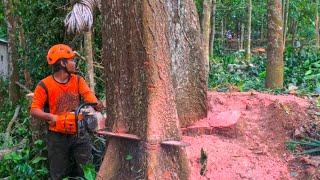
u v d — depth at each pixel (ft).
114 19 13.20
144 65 12.75
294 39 61.21
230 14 66.74
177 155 12.80
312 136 15.69
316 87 22.74
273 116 16.20
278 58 22.97
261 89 22.79
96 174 13.87
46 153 16.33
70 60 14.57
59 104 14.53
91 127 13.80
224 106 17.71
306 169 14.08
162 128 12.68
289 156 14.84
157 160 12.42
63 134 14.70
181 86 15.67
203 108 16.20
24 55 30.83
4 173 16.60
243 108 17.28
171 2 15.64
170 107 12.94
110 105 13.73
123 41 13.12
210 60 37.96
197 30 16.08
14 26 31.99
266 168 13.92
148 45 12.71
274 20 22.91
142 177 12.50
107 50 13.57
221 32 69.82
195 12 16.15
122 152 13.19
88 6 17.33
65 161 15.03
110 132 13.38
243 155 14.38
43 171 15.53
